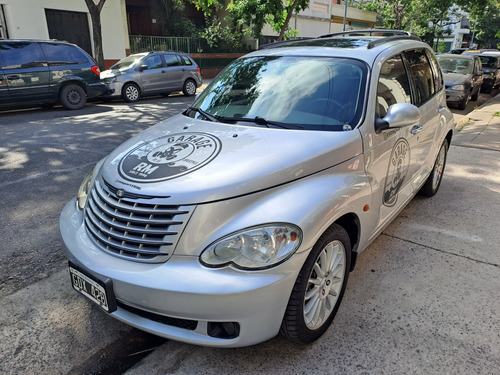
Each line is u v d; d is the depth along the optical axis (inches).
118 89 470.0
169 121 124.0
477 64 536.7
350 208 94.1
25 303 110.2
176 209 80.0
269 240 78.1
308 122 107.2
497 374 86.0
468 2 922.7
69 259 90.4
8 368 89.2
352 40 139.7
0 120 354.9
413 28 1112.8
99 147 264.1
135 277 78.8
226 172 84.7
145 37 744.3
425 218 162.9
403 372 86.8
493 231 151.6
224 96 126.9
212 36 844.0
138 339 100.0
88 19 624.4
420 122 140.5
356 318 103.7
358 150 102.4
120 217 83.9
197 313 76.6
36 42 384.5
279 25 546.9
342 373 86.8
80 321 104.5
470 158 245.1
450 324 101.4
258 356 91.8
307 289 88.1
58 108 429.1
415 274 123.6
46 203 174.2
